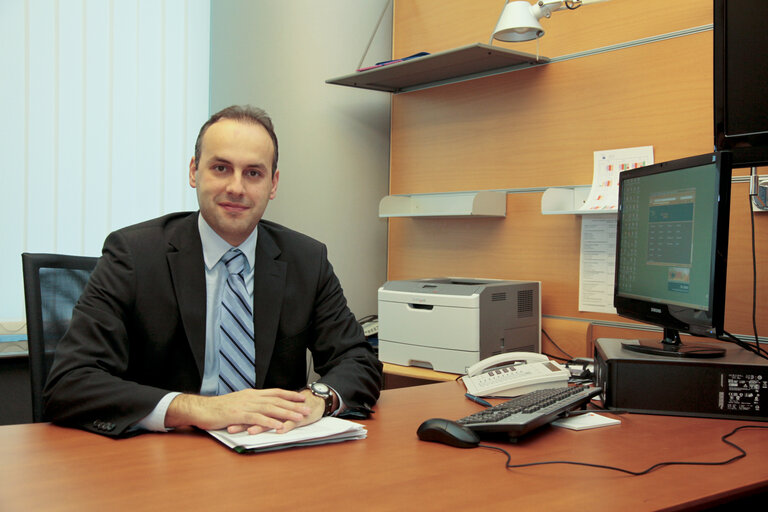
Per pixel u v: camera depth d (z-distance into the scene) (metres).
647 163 2.27
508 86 2.70
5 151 2.42
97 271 1.43
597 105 2.42
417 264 3.09
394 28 3.19
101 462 1.02
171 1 2.75
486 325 2.26
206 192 1.42
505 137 2.72
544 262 2.58
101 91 2.61
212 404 1.18
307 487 0.92
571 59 2.50
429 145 3.02
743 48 1.63
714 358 1.45
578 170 2.48
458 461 1.06
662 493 0.92
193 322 1.43
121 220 2.67
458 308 2.26
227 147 1.41
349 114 3.08
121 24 2.64
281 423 1.17
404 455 1.09
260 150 1.44
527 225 2.64
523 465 1.04
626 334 2.33
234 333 1.48
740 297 2.03
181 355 1.45
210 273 1.50
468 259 2.87
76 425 1.22
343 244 3.08
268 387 1.53
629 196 1.80
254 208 1.45
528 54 2.50
